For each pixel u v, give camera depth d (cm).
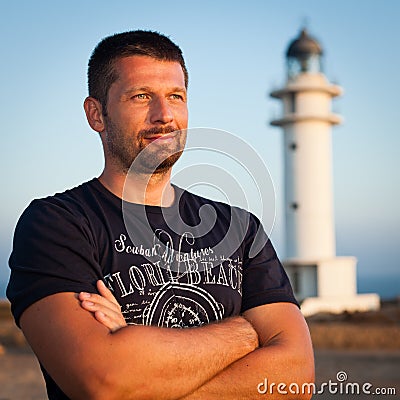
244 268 336
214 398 290
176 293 305
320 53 4584
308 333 327
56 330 271
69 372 266
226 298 315
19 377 1378
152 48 314
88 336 269
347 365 1584
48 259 283
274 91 4503
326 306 4159
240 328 309
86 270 289
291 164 4516
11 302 286
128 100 311
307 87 4394
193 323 305
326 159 4541
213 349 290
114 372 263
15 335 2144
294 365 309
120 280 296
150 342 272
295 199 4488
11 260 292
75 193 314
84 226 296
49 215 292
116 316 280
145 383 268
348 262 4547
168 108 311
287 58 4581
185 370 277
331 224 4544
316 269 4456
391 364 1612
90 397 264
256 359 302
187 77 333
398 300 4672
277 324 323
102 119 324
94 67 323
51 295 278
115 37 320
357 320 3072
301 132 4488
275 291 332
